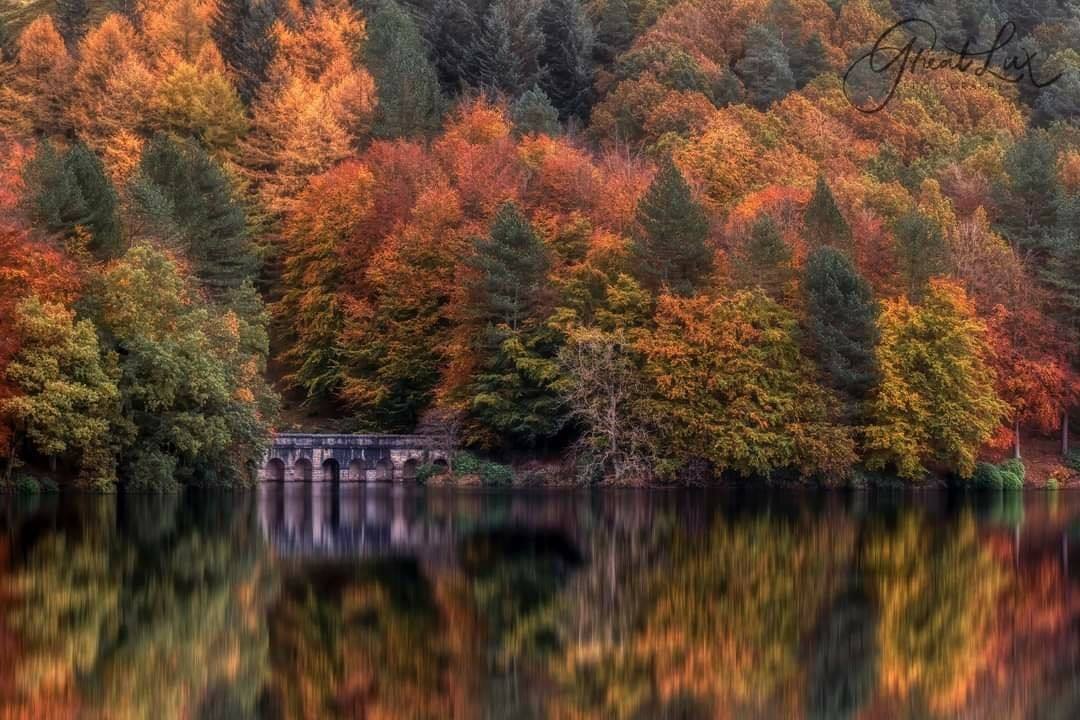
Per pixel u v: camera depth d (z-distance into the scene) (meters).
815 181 123.69
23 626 34.59
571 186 113.50
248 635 34.59
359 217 115.69
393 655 33.06
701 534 61.16
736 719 28.28
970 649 35.69
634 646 34.97
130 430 76.69
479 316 97.81
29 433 71.69
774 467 92.62
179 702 27.81
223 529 59.72
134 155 126.31
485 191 113.81
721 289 96.81
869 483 96.12
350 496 85.81
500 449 100.94
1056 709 29.55
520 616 38.62
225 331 87.75
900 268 100.81
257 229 124.31
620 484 93.88
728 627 37.72
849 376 92.88
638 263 97.88
